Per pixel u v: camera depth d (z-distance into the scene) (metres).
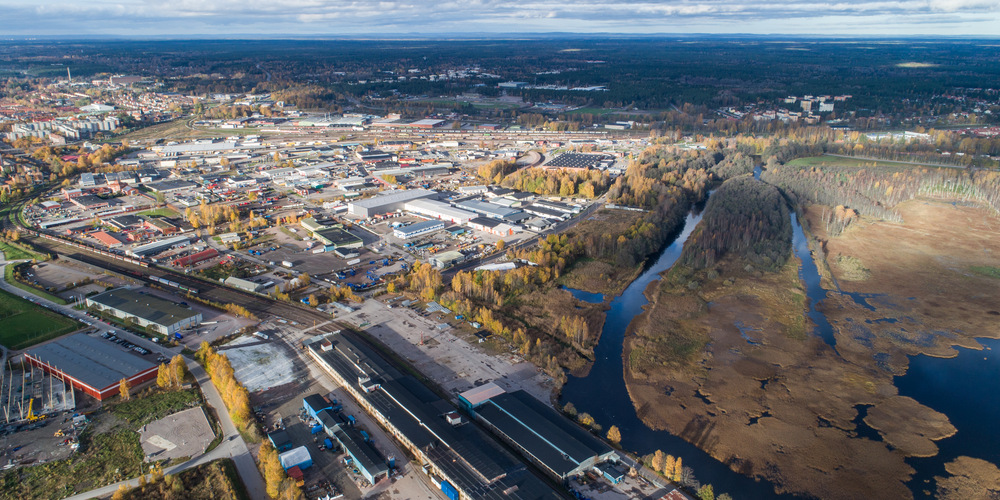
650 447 152.25
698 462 147.12
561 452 142.12
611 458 144.00
